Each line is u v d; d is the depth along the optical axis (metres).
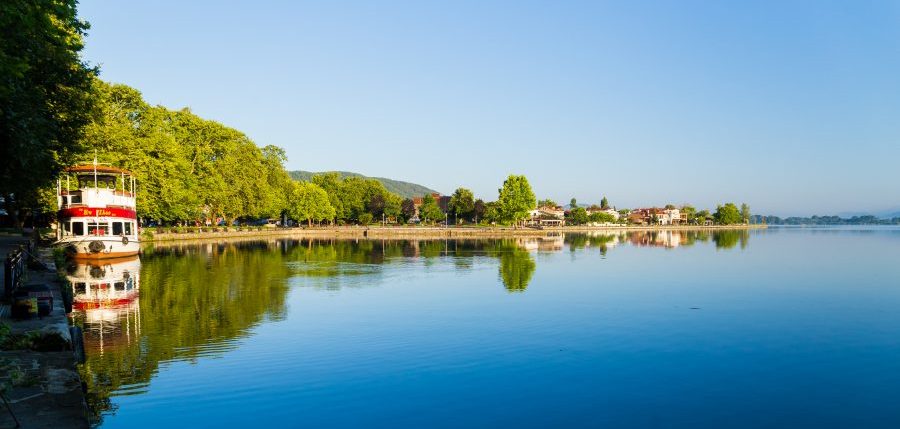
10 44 17.84
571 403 15.45
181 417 14.03
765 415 14.81
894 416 14.80
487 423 13.97
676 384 17.23
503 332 24.06
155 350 20.30
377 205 180.75
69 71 27.56
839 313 29.34
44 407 10.91
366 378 17.36
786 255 74.12
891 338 23.44
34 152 23.00
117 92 68.44
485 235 148.38
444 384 16.92
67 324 18.11
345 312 28.53
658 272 50.16
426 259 63.50
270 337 22.70
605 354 20.62
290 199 139.62
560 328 25.00
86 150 37.38
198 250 70.94
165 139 77.00
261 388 16.31
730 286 40.34
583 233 178.12
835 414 14.92
